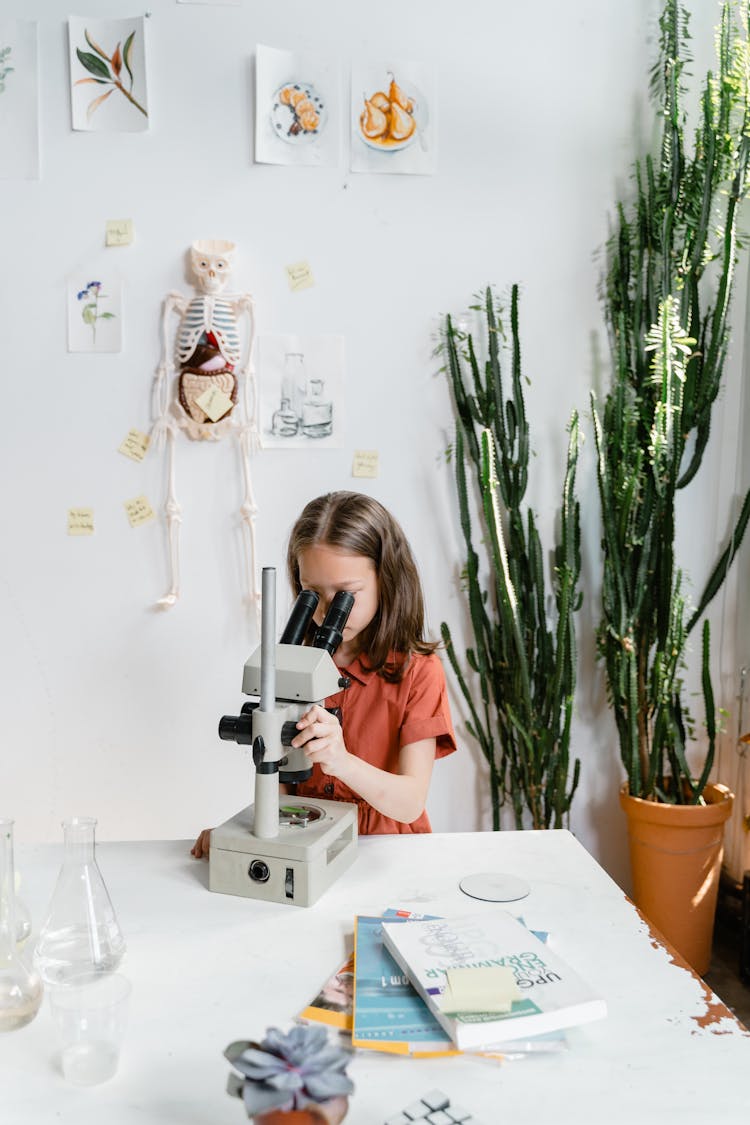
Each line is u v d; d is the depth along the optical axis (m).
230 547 2.48
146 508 2.46
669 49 2.32
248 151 2.38
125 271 2.40
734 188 2.23
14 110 2.34
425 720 1.66
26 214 2.37
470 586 2.42
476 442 2.41
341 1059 0.79
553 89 2.42
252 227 2.40
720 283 2.25
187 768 2.52
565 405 2.50
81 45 2.32
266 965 1.12
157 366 2.42
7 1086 0.91
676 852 2.29
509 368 2.49
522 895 1.30
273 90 2.36
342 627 1.41
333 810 1.41
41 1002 1.03
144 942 1.17
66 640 2.47
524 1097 0.89
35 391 2.42
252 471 2.46
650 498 2.31
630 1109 0.87
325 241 2.42
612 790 2.59
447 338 2.42
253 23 2.34
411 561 1.73
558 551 2.46
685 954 2.34
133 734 2.50
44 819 2.51
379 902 1.28
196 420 2.40
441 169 2.42
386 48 2.38
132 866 1.41
